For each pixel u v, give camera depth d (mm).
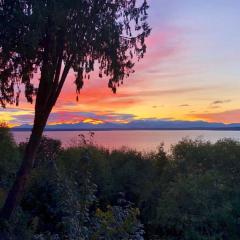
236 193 16359
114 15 13039
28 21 11203
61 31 12477
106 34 12641
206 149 20484
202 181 16516
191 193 16156
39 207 16047
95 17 12555
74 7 12102
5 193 16578
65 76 13914
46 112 14180
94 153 21781
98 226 8938
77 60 12930
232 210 15688
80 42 12562
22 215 14414
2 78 12898
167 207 16422
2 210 13859
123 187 22094
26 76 13156
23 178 14273
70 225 9648
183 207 16156
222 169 18812
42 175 17078
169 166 21484
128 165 23125
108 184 21531
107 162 22688
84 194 11344
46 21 11461
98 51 12883
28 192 16719
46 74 13211
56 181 12414
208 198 16031
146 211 19875
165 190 19016
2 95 13234
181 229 15938
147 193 20391
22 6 11523
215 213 15508
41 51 12898
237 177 18141
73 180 12172
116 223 8562
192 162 20219
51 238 11641
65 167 18578
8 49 11703
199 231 15664
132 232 8531
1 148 20672
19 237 12547
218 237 15148
